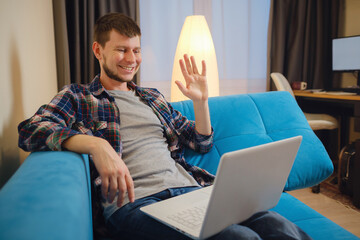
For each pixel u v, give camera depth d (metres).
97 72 2.84
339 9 3.62
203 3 3.27
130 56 1.37
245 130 1.60
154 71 3.20
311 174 1.57
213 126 1.58
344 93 3.03
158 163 1.27
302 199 2.55
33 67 1.65
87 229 0.73
